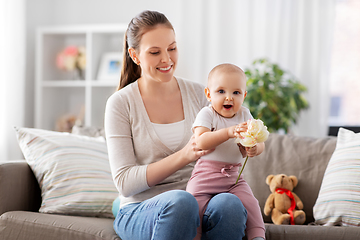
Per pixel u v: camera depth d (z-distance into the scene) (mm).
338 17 3562
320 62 3418
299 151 1965
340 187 1686
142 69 1577
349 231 1455
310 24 3459
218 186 1381
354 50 3541
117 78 3674
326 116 3414
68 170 1895
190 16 3732
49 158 1925
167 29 1469
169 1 3842
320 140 1992
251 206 1354
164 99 1600
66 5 4082
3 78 3352
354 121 3557
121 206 1515
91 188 1864
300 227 1518
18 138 2025
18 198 1858
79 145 2016
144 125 1540
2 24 3336
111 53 3805
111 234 1509
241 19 3643
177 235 1220
